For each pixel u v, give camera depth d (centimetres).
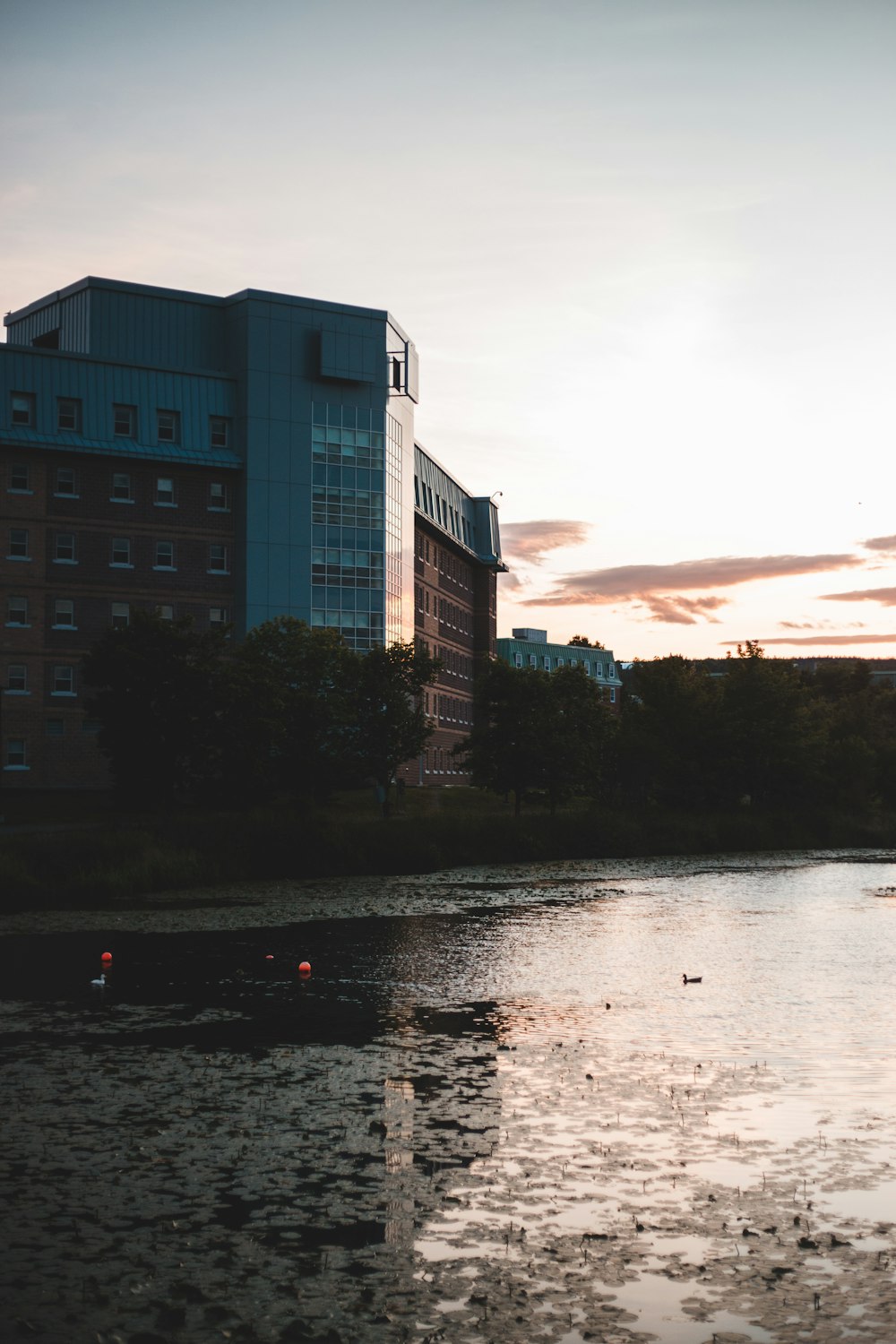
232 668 6338
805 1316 1101
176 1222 1306
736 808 9094
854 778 9862
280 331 9262
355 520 9438
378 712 7175
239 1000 2633
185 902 4597
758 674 9281
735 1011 2509
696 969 3062
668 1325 1084
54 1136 1605
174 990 2761
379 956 3278
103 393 8700
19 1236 1269
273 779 6531
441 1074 1950
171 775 6306
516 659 16388
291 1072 1964
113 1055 2084
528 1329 1077
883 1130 1645
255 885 5216
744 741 9125
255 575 9069
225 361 9369
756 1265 1205
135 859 5100
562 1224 1309
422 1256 1225
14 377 8462
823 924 3984
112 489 8725
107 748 6506
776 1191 1409
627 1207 1358
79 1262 1204
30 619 8419
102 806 7512
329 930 3819
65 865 4934
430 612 11600
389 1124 1667
